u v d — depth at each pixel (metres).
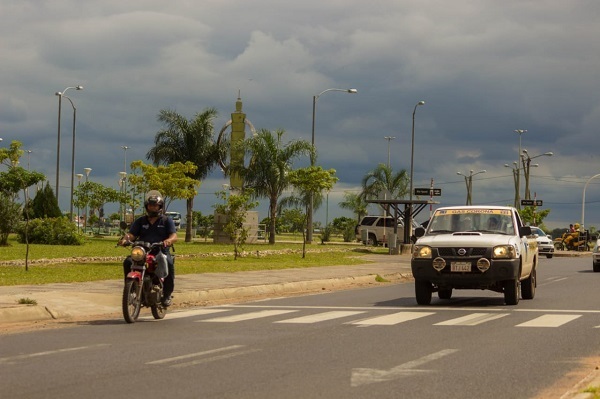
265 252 46.53
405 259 48.00
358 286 29.17
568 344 13.57
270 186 62.75
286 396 9.14
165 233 17.22
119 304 20.23
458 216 22.44
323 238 81.06
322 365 11.27
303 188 50.62
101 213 80.31
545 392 9.48
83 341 13.66
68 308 18.56
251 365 11.25
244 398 9.02
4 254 37.59
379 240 74.00
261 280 27.53
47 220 50.31
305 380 10.12
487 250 20.50
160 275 16.94
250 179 62.84
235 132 64.25
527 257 22.33
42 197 63.75
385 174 88.12
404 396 9.17
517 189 87.94
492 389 9.62
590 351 12.77
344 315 18.28
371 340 13.94
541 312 19.17
